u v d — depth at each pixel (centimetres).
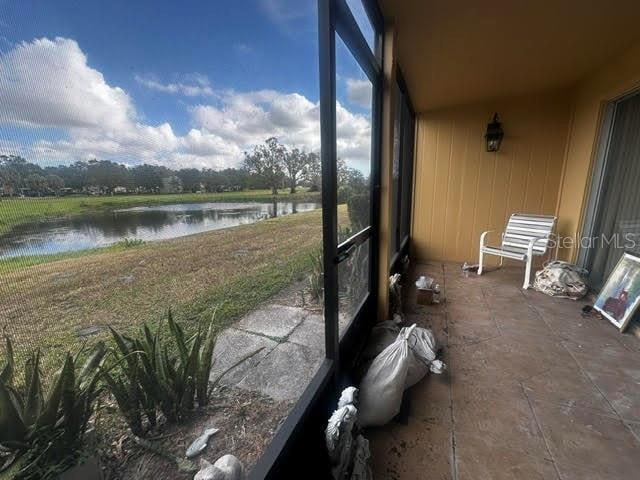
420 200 422
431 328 237
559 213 355
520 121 358
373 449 132
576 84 320
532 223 351
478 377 177
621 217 263
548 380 173
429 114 399
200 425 73
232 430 81
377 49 192
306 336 121
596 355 194
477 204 396
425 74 279
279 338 104
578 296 281
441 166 404
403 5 175
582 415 147
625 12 180
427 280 288
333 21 115
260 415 91
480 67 264
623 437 134
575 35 209
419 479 118
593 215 298
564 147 345
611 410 149
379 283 228
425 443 134
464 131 385
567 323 238
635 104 248
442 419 147
